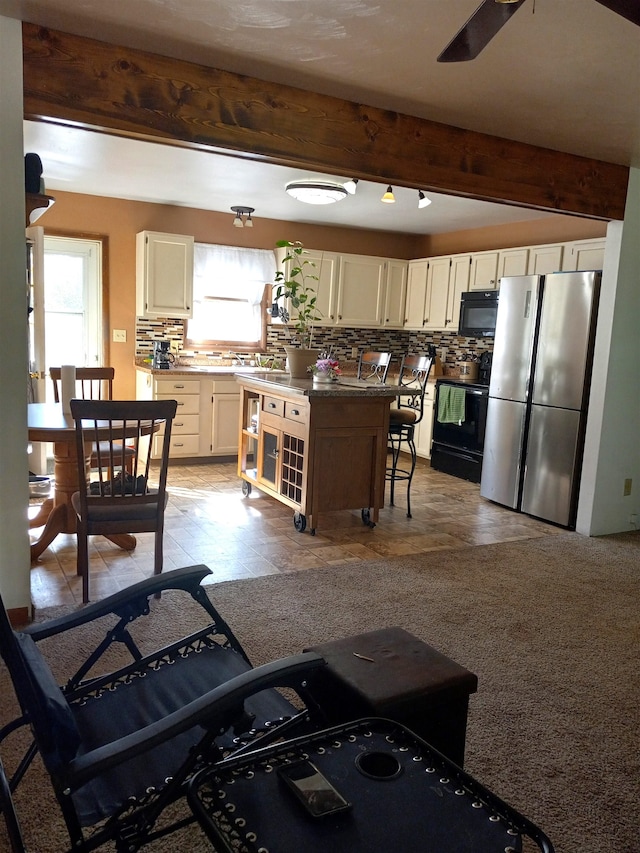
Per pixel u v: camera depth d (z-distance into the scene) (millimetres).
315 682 1705
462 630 2902
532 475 4785
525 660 2670
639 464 4543
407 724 1586
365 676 1633
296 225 6633
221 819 1165
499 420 5043
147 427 3195
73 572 3404
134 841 1272
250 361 6637
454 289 6395
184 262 5906
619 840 1728
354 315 6812
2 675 2385
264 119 2922
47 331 5832
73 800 1257
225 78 2820
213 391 5918
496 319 5176
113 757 1146
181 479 5488
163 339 6227
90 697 1612
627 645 2836
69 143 3977
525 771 1987
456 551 3959
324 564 3660
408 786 1259
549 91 2867
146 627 2771
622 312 4234
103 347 5965
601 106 3020
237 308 6523
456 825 1166
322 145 3064
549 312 4605
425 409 6453
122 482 2979
